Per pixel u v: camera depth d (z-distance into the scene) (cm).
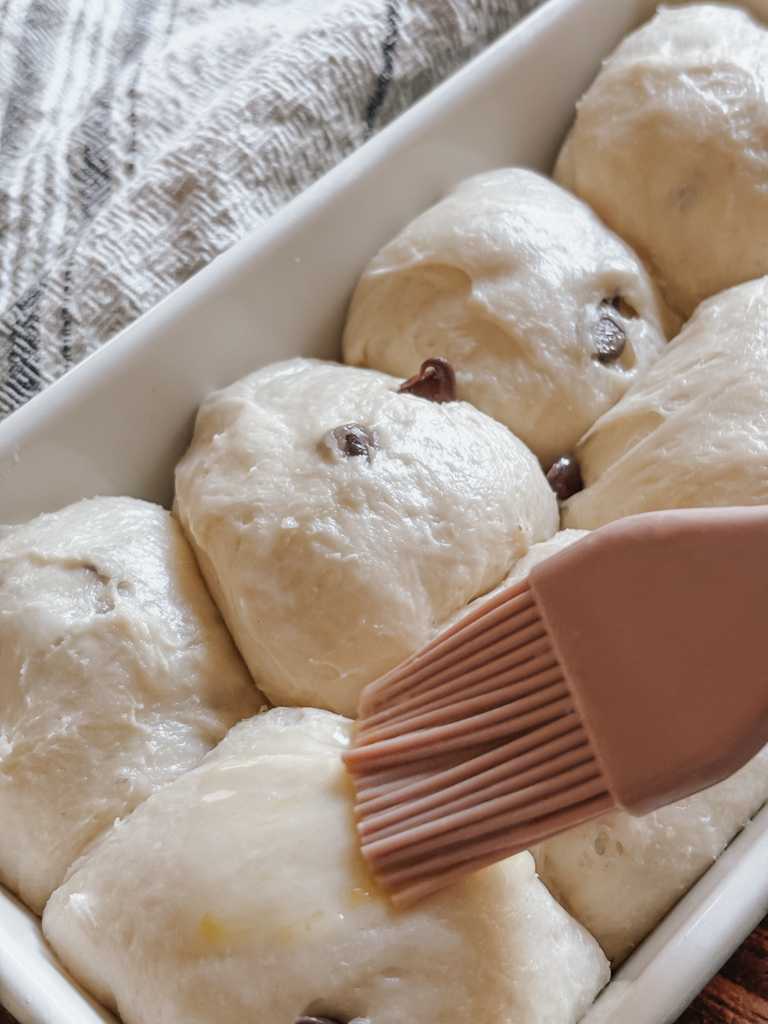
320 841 24
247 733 26
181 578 28
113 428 30
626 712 22
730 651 22
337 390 29
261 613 27
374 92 34
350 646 26
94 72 35
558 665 22
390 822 23
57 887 26
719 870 25
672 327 32
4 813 26
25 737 26
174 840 24
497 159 33
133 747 26
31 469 29
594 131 32
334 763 25
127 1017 24
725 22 32
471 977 23
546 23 33
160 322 30
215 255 32
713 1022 25
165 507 31
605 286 31
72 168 33
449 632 23
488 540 27
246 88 33
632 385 30
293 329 31
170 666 27
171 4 36
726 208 31
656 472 28
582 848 25
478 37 35
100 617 27
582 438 30
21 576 27
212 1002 23
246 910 24
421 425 28
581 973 25
